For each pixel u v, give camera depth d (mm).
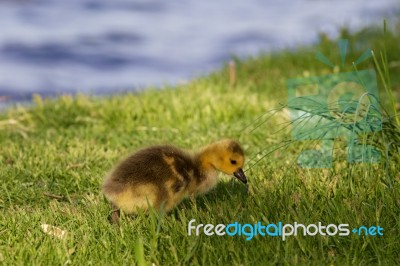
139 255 6824
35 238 7852
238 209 8258
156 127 12914
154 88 15500
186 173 8250
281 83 16109
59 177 10164
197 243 7375
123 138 12211
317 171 9445
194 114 13430
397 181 8836
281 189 8711
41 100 14227
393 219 7934
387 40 18141
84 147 11422
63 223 8250
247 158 10750
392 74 16750
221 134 12164
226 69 17812
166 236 7574
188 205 8695
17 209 8930
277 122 12711
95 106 14203
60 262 7281
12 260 7301
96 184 9766
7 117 14008
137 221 8016
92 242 7676
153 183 8055
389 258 7156
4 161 10914
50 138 12266
